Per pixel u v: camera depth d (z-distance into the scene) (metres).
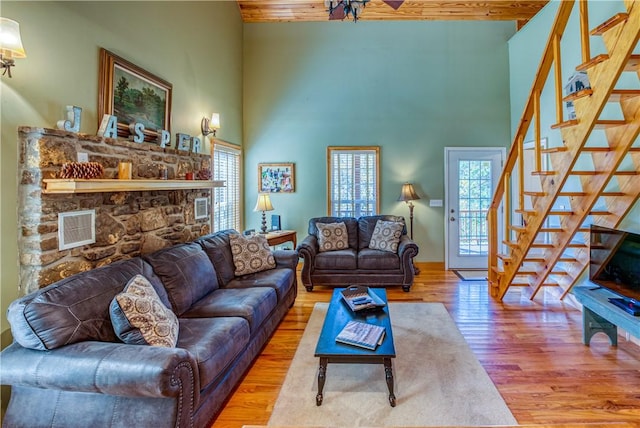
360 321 2.41
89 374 1.48
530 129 4.81
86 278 1.90
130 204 2.66
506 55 5.34
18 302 1.63
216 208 4.43
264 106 5.50
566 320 3.34
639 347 2.76
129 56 2.71
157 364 1.47
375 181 5.45
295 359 2.65
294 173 5.51
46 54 1.99
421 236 5.45
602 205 3.17
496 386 2.25
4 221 1.80
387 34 5.38
